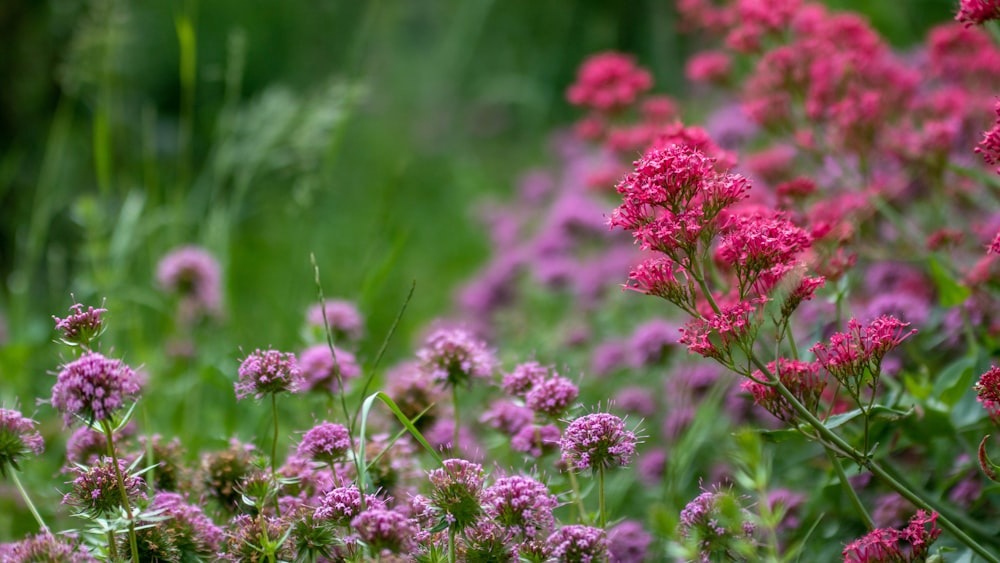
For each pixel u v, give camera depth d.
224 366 5.29
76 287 7.27
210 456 3.39
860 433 3.48
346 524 2.77
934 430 3.51
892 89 5.13
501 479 2.78
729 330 2.82
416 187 10.32
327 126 6.80
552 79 12.07
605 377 5.68
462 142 11.46
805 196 4.07
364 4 11.23
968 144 5.20
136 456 3.41
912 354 4.10
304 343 5.32
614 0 11.34
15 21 9.48
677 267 2.98
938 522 2.89
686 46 9.70
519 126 11.79
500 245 8.45
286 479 3.04
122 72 8.95
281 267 8.13
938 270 3.78
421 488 3.00
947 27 5.19
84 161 9.31
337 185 9.87
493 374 3.82
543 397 3.28
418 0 12.27
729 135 6.83
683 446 4.19
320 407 4.47
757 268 2.87
